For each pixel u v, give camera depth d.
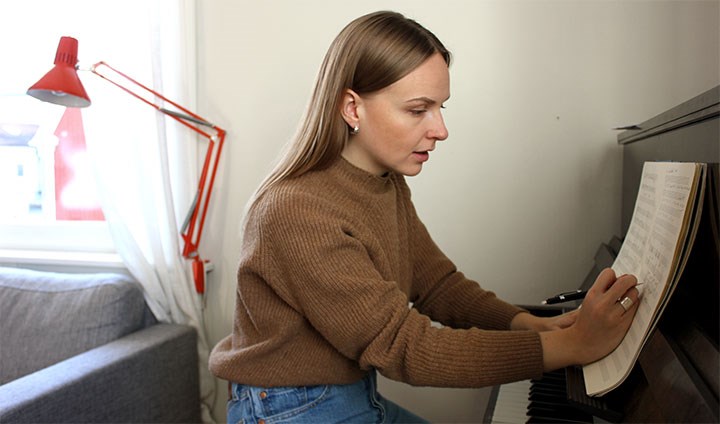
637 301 0.67
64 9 1.61
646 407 0.61
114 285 1.54
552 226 1.45
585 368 0.70
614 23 1.36
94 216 1.86
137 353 1.39
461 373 0.71
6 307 1.58
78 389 1.23
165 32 1.60
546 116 1.43
